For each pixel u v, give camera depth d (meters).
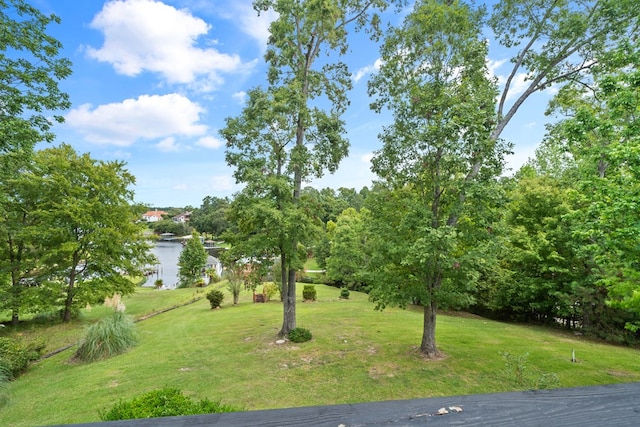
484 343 9.96
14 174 11.30
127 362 8.83
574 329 13.46
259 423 1.06
